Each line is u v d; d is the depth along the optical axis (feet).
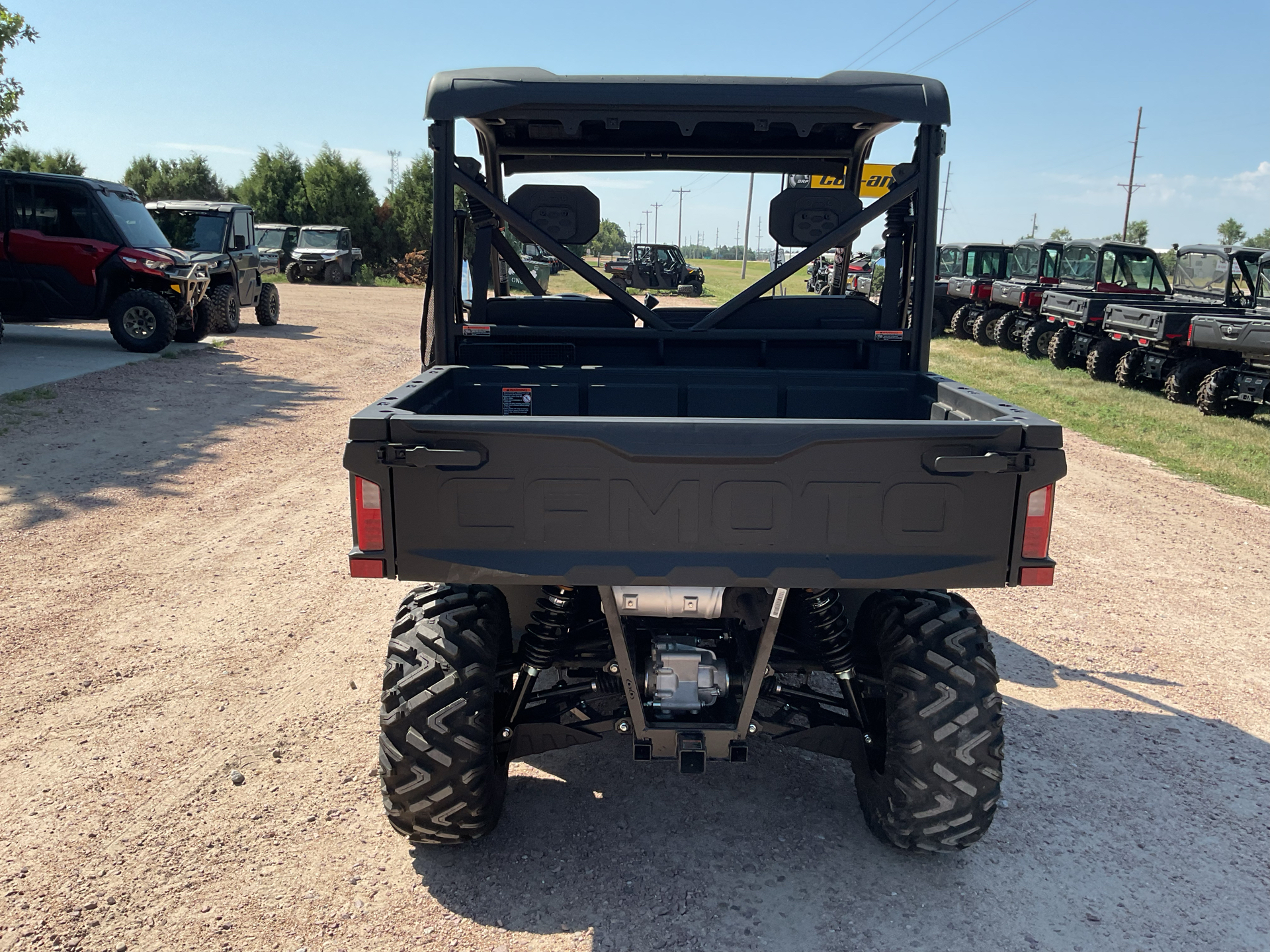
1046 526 8.09
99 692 12.90
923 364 12.58
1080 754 12.28
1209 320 41.04
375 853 9.71
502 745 9.98
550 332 12.67
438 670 8.91
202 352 46.29
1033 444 7.92
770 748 12.29
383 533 7.98
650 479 7.89
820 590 9.48
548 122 13.11
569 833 10.21
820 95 10.93
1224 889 9.57
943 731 8.91
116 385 35.96
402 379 43.19
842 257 14.39
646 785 11.27
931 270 12.14
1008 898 9.31
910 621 9.24
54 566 17.56
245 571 17.80
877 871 9.68
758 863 9.75
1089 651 15.80
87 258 42.73
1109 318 49.39
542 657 9.68
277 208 153.69
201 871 9.30
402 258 154.51
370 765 11.38
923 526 8.01
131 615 15.53
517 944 8.45
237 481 24.06
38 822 9.96
